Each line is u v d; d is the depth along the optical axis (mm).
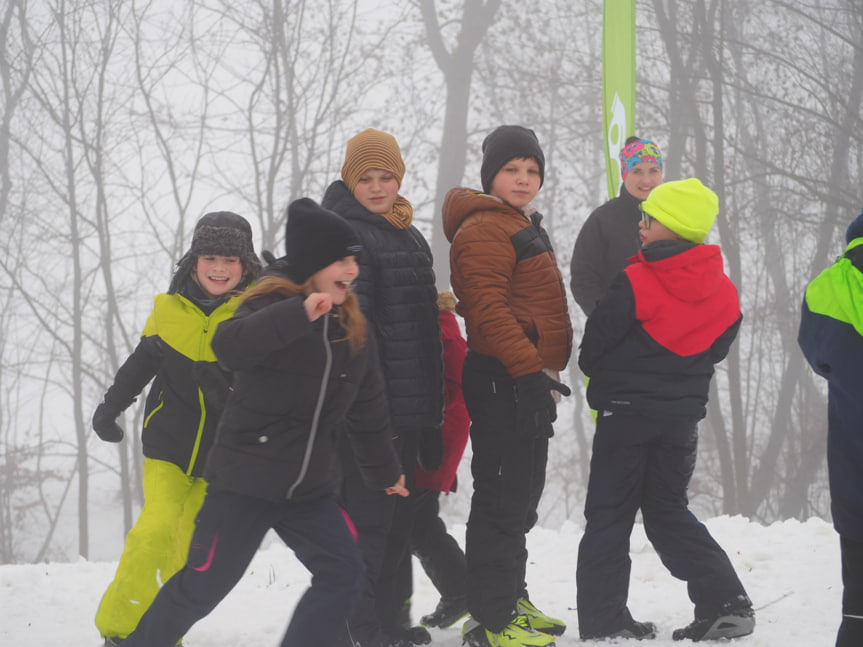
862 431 5176
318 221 5559
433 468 7391
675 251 7273
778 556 10672
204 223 7391
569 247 61688
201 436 7191
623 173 9945
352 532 5793
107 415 7371
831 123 56219
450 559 8289
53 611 9578
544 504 65188
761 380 57156
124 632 6859
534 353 6965
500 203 7340
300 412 5570
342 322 5676
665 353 7379
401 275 7086
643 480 7656
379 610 7293
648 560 10930
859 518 5168
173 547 7098
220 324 5566
